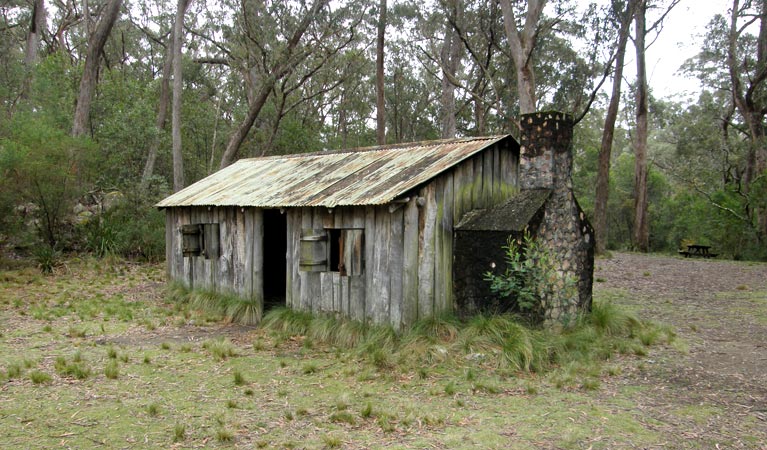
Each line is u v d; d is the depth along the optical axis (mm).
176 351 8266
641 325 9477
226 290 11391
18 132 17641
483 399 6188
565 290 8586
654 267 20438
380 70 24125
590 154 42625
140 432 5199
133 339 9047
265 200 10125
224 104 35969
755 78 28109
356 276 8812
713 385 6754
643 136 30188
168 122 30516
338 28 24109
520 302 8023
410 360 7402
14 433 5129
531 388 6430
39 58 35500
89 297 12688
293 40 23797
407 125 40250
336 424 5457
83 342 8773
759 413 5816
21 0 35062
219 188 12414
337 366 7473
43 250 15891
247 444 4957
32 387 6469
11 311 11031
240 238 11023
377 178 9102
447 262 8555
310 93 33500
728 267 20625
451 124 28172
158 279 15227
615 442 5043
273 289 13539
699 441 5082
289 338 9031
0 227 16094
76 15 35031
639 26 29203
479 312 8305
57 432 5172
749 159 30094
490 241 8219
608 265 20891
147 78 37031
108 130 21969
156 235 18203
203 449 4840
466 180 8836
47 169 16250
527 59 18219
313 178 10578
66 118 23125
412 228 8180
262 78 24656
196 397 6227
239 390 6484
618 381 6898
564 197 8844
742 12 28734
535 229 8180
